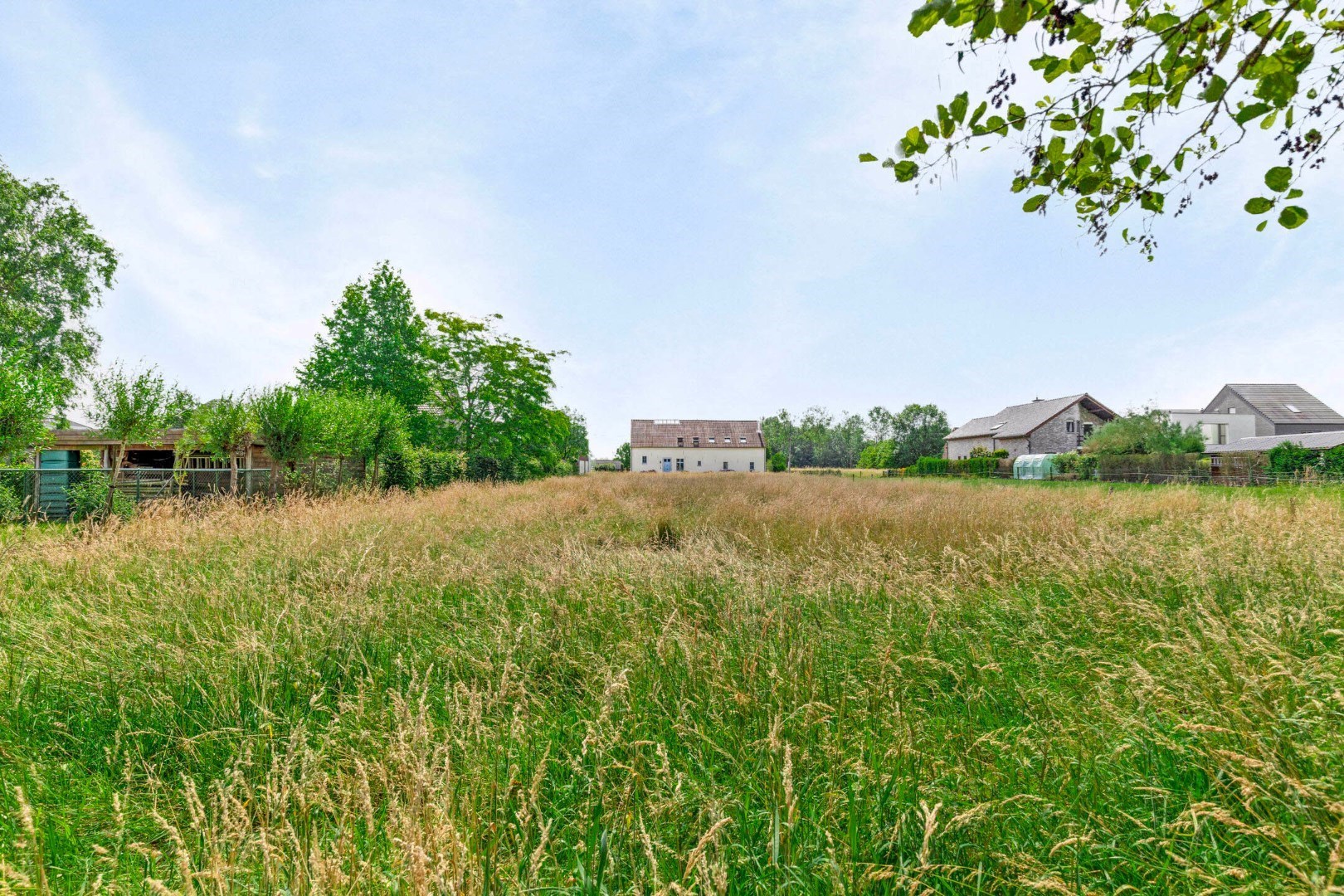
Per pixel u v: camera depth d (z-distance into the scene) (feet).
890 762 7.70
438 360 81.61
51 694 10.19
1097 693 9.40
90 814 7.40
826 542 22.86
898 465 251.80
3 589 15.65
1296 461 71.92
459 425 82.02
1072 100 6.36
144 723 9.25
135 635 12.25
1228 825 5.98
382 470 58.85
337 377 79.36
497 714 9.48
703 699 9.57
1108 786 7.14
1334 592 12.98
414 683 9.28
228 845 6.27
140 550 19.95
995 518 28.02
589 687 10.27
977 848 6.23
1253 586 14.11
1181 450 110.32
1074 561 16.97
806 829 6.56
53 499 38.68
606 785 7.54
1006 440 173.37
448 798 6.14
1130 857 6.00
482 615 14.55
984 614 13.79
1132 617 12.51
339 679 10.84
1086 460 107.24
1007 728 8.52
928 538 23.50
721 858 5.80
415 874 4.75
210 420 45.44
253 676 10.19
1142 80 6.19
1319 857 5.33
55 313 79.56
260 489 45.47
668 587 15.55
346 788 7.12
